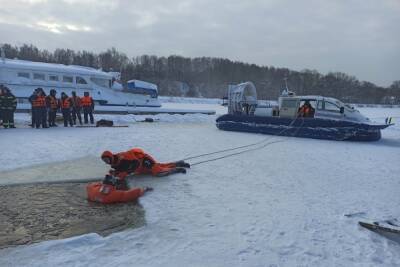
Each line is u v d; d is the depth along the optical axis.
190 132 17.05
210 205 5.82
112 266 3.81
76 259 3.95
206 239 4.54
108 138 13.37
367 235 4.75
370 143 14.52
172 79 110.88
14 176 7.48
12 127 15.91
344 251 4.29
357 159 10.40
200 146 12.21
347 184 7.36
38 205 5.80
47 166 8.45
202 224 5.02
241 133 17.36
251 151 11.48
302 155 10.92
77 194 6.44
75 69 23.00
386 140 15.61
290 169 8.71
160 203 5.88
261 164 9.28
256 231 4.81
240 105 20.14
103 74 24.05
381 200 6.29
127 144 12.01
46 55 101.00
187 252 4.17
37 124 16.20
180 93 103.75
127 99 25.28
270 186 7.06
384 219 5.28
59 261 3.89
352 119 16.03
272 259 4.05
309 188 6.97
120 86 25.16
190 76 115.75
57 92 22.08
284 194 6.53
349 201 6.19
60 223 5.07
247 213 5.48
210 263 3.93
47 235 4.66
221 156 10.34
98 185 6.26
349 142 14.71
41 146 11.06
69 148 10.91
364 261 4.05
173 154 10.44
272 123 16.81
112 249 4.21
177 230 4.80
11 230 4.80
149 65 112.31
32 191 6.55
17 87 20.92
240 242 4.46
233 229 4.86
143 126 19.56
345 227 5.00
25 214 5.39
